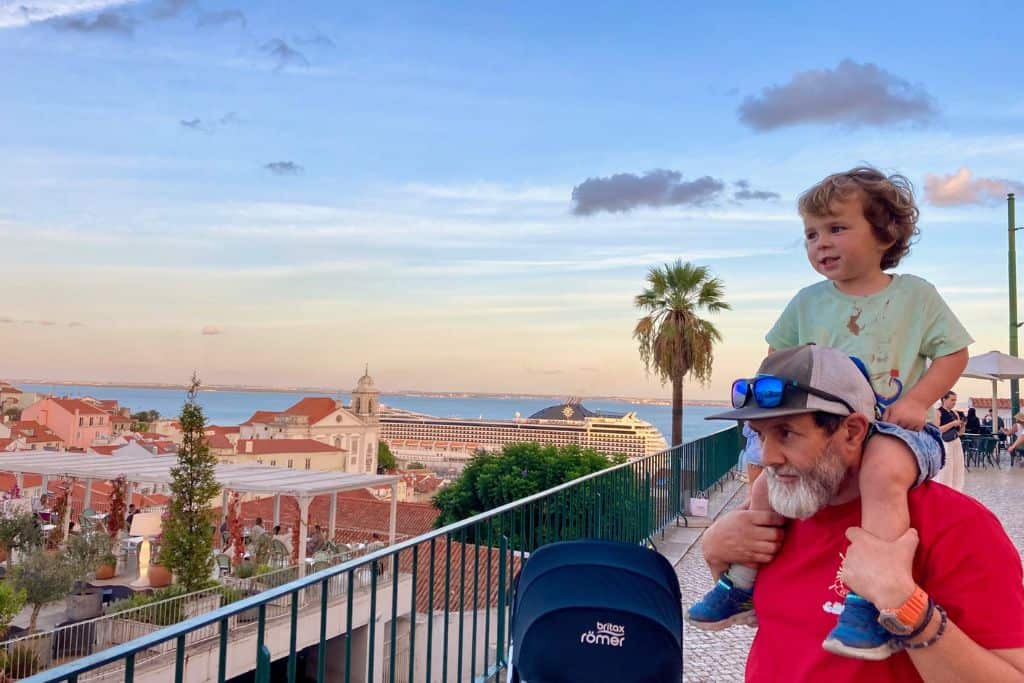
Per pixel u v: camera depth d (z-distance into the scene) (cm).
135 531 3234
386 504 4375
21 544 2925
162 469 3578
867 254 240
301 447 12062
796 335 273
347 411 15712
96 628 1841
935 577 140
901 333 244
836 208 238
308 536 3309
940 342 240
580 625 190
